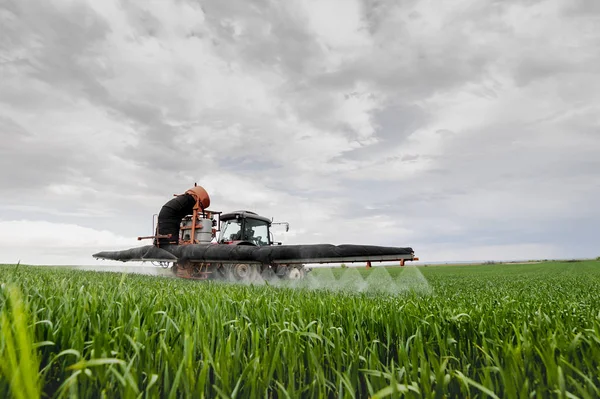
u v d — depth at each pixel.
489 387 2.02
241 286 7.55
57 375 2.26
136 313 2.71
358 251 9.84
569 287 9.01
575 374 2.37
